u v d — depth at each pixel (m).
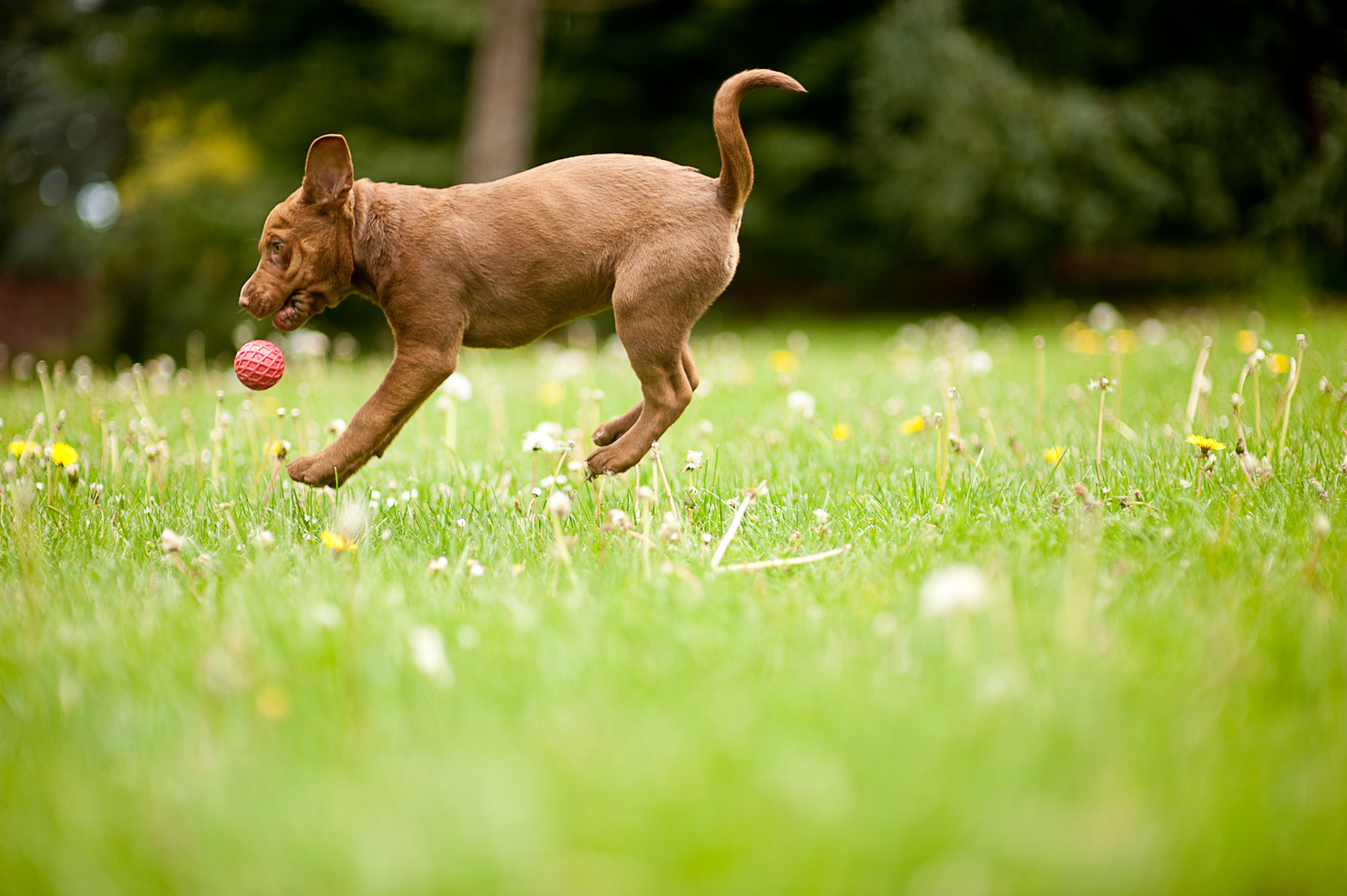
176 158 17.59
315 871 1.54
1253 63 13.80
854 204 17.11
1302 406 4.55
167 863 1.58
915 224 15.52
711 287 3.44
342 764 1.83
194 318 16.08
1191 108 13.34
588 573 2.90
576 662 2.20
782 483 3.89
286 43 16.95
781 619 2.44
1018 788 1.65
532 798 1.67
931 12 13.20
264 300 3.37
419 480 4.16
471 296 3.45
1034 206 13.52
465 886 1.50
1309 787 1.65
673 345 3.45
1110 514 3.18
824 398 5.86
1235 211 13.99
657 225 3.40
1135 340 8.05
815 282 19.38
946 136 13.30
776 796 1.65
